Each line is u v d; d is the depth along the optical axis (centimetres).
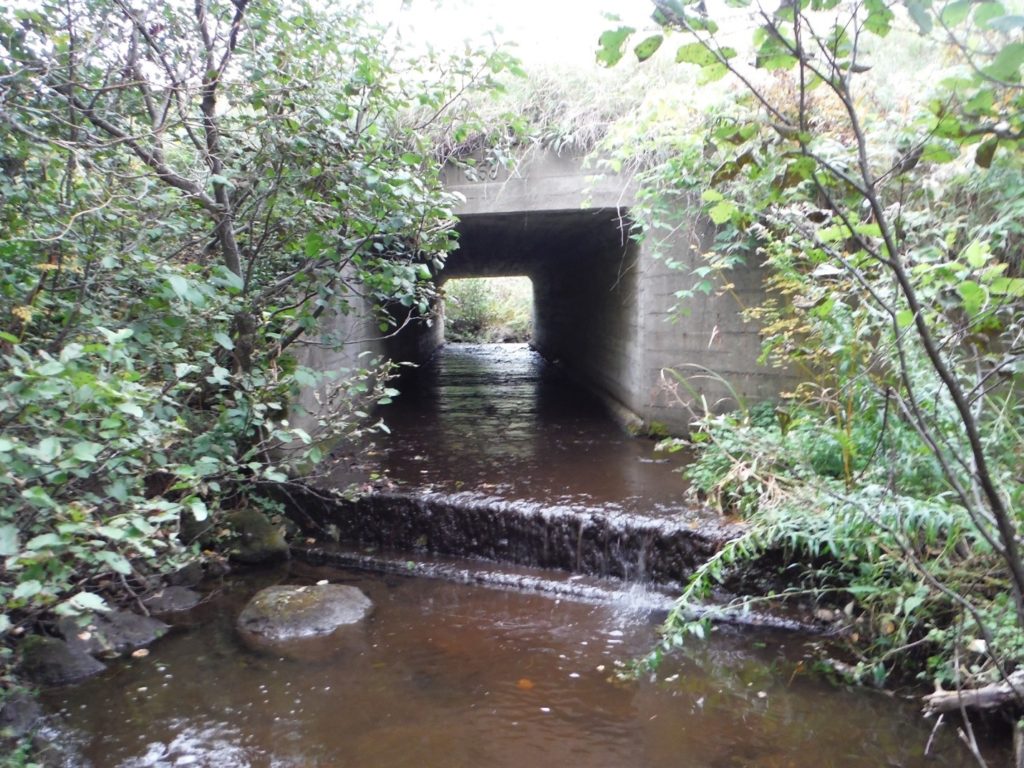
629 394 759
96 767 273
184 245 405
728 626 383
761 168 159
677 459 599
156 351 326
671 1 125
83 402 211
